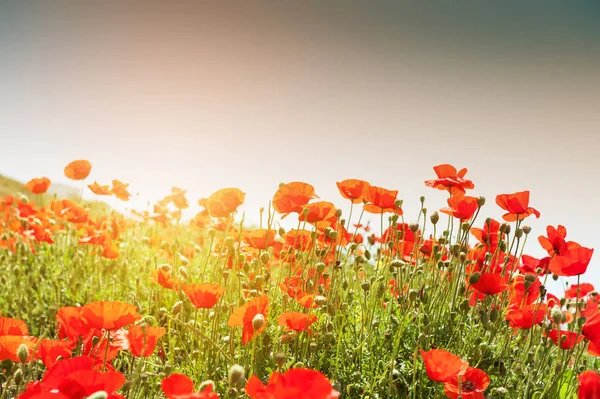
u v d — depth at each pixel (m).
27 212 2.63
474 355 1.94
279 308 2.09
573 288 2.27
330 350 1.99
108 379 1.63
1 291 2.53
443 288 2.12
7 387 1.82
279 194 1.99
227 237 2.07
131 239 2.79
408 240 2.21
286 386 1.59
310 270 2.10
